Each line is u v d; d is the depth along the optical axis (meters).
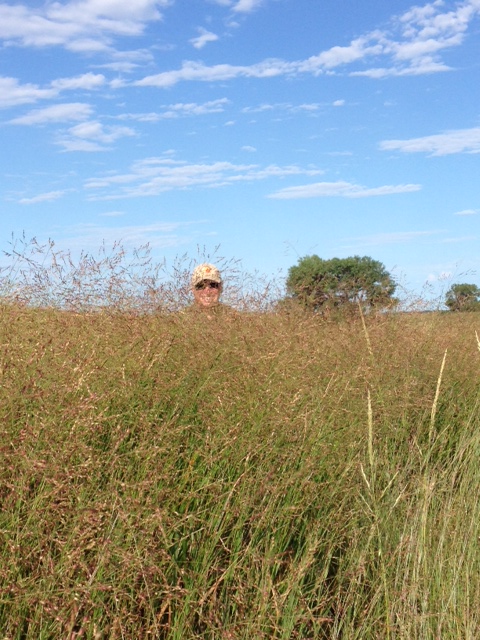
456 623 3.10
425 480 4.07
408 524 3.81
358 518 3.76
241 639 2.82
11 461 2.79
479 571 3.45
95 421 3.15
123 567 2.63
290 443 3.84
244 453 3.61
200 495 3.21
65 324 4.21
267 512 3.32
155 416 3.55
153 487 3.06
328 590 3.35
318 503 3.68
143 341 4.20
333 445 4.14
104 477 3.11
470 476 4.38
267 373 4.32
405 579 3.35
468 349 6.85
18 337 3.68
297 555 3.33
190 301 5.89
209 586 2.99
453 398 5.96
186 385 4.00
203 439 3.63
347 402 4.70
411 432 5.14
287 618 2.95
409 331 6.84
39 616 2.47
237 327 5.04
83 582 2.60
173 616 2.80
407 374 5.76
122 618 2.58
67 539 2.66
